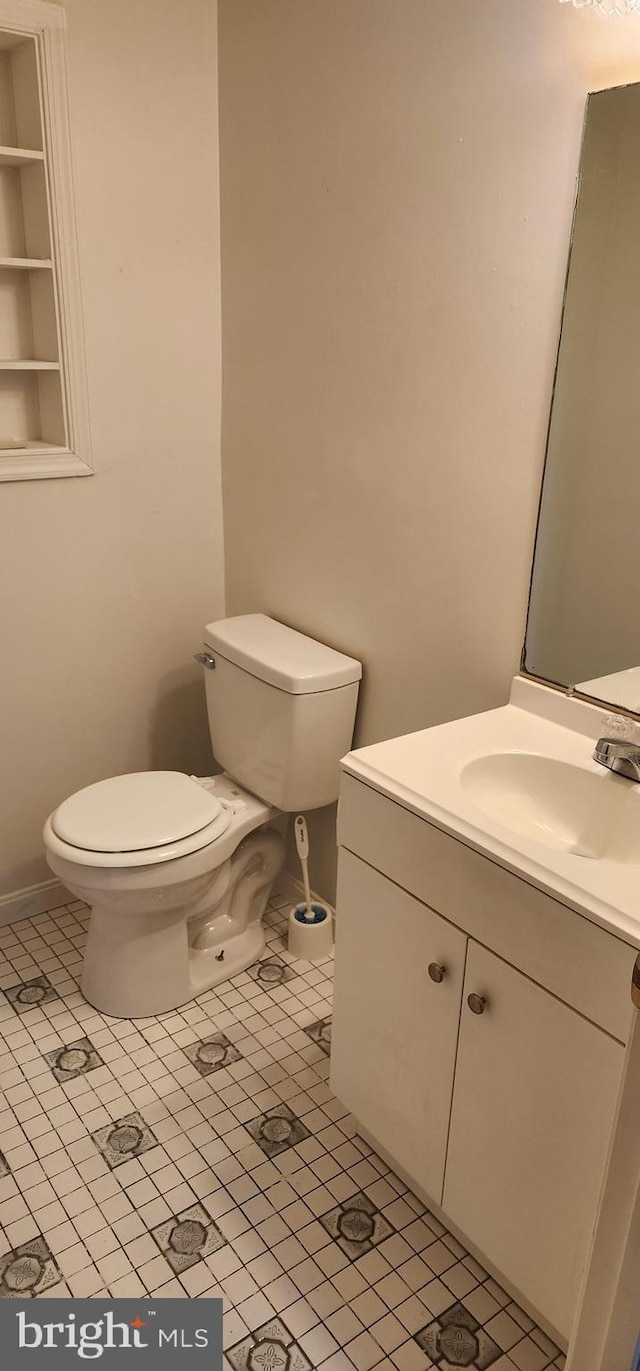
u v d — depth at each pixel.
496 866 1.17
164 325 2.09
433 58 1.48
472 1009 1.25
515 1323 1.39
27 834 2.28
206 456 2.27
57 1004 2.02
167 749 2.47
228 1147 1.67
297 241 1.87
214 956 2.11
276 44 1.80
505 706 1.61
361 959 1.49
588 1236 1.16
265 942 2.25
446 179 1.50
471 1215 1.37
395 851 1.35
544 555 1.49
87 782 2.35
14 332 2.01
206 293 2.13
